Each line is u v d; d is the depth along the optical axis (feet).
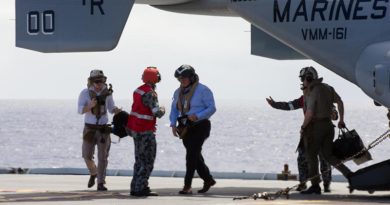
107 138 57.77
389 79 53.62
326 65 56.75
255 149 333.21
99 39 56.39
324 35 56.18
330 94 55.11
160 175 69.77
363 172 53.52
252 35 66.95
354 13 55.16
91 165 58.44
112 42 56.18
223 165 245.04
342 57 55.77
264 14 58.29
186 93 55.62
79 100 57.52
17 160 254.06
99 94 57.31
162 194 55.42
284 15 57.52
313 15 56.44
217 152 312.91
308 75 55.06
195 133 55.26
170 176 69.46
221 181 65.31
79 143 355.77
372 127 611.47
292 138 442.09
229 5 59.88
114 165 221.25
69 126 578.25
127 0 55.88
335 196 54.24
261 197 52.06
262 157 282.56
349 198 53.06
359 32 55.06
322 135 54.85
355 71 55.42
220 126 645.92
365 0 54.90
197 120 55.11
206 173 56.13
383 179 52.95
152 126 53.31
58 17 57.06
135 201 50.80
